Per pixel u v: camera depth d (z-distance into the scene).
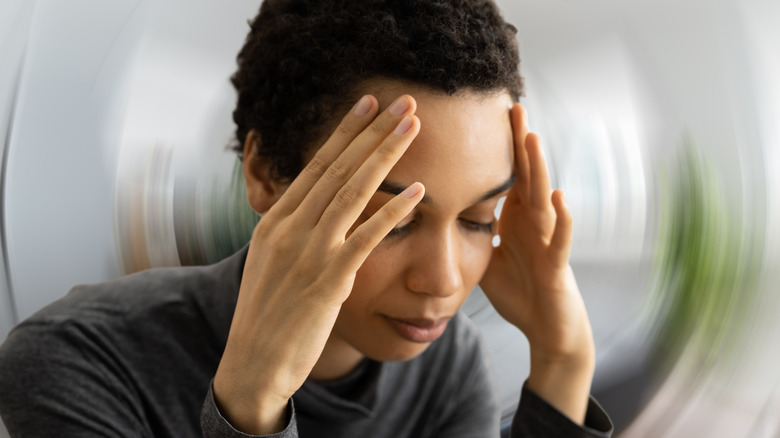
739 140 1.03
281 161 0.43
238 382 0.38
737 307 1.05
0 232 0.81
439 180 0.37
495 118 0.39
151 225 0.88
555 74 0.97
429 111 0.37
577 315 0.57
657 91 1.00
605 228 1.03
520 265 0.57
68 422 0.46
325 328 0.37
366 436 0.57
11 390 0.46
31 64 0.81
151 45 0.85
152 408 0.50
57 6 0.81
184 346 0.51
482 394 0.66
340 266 0.35
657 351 1.03
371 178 0.34
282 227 0.37
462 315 0.66
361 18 0.39
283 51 0.42
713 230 1.04
